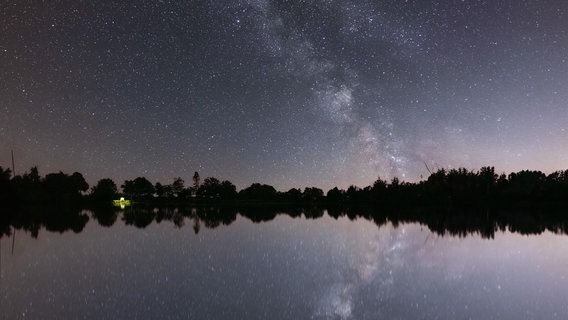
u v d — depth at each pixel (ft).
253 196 538.88
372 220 178.70
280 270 57.47
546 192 311.68
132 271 56.13
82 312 37.29
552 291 45.70
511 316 37.17
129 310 37.99
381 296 43.75
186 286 47.44
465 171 353.31
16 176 336.49
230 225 141.69
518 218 191.31
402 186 387.34
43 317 35.91
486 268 59.21
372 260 66.08
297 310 38.55
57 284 48.19
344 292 45.34
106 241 89.35
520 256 69.56
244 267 59.52
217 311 37.96
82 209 272.10
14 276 52.75
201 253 72.54
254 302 41.06
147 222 152.25
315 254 72.02
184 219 174.91
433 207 342.03
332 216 218.38
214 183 526.16
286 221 168.76
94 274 54.03
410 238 98.94
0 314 36.73
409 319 36.35
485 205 336.49
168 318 35.78
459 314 37.70
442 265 61.62
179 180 510.58
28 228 121.19
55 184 373.40
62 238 95.14
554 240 93.04
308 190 528.63
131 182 493.36
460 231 118.62
